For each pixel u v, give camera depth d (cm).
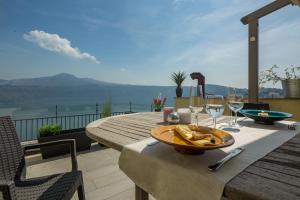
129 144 85
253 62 299
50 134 291
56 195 98
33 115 375
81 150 308
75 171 128
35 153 287
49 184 111
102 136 102
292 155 68
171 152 72
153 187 65
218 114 112
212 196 49
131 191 191
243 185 46
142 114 192
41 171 235
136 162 73
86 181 211
